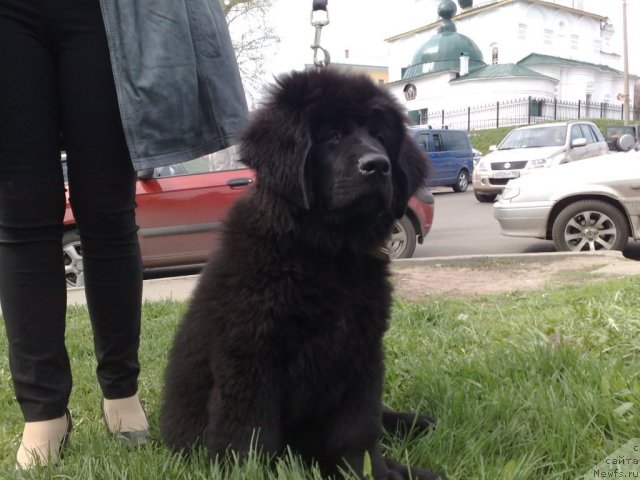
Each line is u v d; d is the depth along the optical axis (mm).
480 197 10547
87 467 1264
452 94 25359
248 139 1432
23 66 1306
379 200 1379
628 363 1866
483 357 1943
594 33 32812
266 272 1275
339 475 1335
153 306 3480
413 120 1750
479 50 27672
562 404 1525
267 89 1480
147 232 4438
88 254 1488
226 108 1504
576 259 4480
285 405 1337
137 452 1371
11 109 1307
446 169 12789
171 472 1229
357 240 1403
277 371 1287
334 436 1367
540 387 1619
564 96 28719
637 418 1416
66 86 1372
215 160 4586
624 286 3018
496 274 4238
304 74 1457
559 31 31000
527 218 4910
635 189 4641
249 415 1255
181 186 4484
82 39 1355
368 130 1487
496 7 29312
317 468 1240
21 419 1861
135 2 1377
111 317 1523
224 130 1500
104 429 1647
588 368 1746
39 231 1380
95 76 1371
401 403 1767
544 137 10000
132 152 1371
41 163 1358
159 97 1384
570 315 2490
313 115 1396
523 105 23281
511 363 1849
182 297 3945
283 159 1350
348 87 1447
